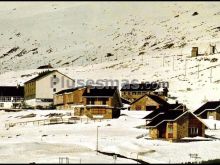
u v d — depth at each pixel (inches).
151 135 3690.9
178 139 3599.9
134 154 3021.7
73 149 3196.4
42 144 3348.9
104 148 3213.6
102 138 3649.1
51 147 3257.9
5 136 3909.9
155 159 2891.2
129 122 4421.8
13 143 3385.8
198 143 3474.4
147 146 3314.5
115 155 2847.0
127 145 3287.4
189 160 2893.7
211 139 3688.5
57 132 4018.2
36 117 5002.5
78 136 3774.6
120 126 4222.4
